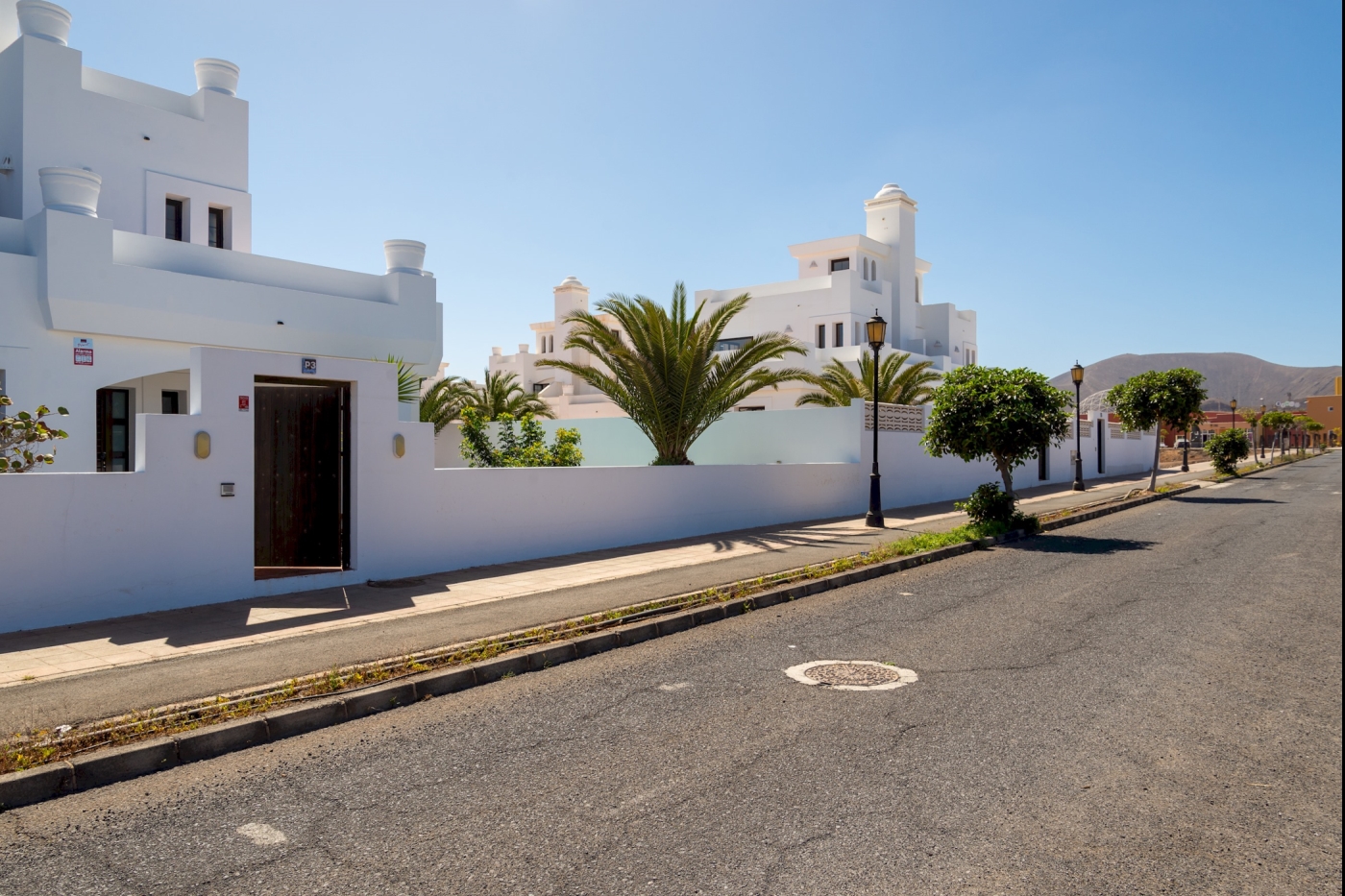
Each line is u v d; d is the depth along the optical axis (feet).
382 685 17.79
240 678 18.02
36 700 16.44
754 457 67.97
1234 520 56.24
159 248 45.91
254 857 10.88
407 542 32.99
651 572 33.60
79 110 54.03
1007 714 16.40
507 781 13.35
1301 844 11.00
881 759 14.07
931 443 49.62
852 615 26.76
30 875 10.44
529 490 38.11
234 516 27.89
